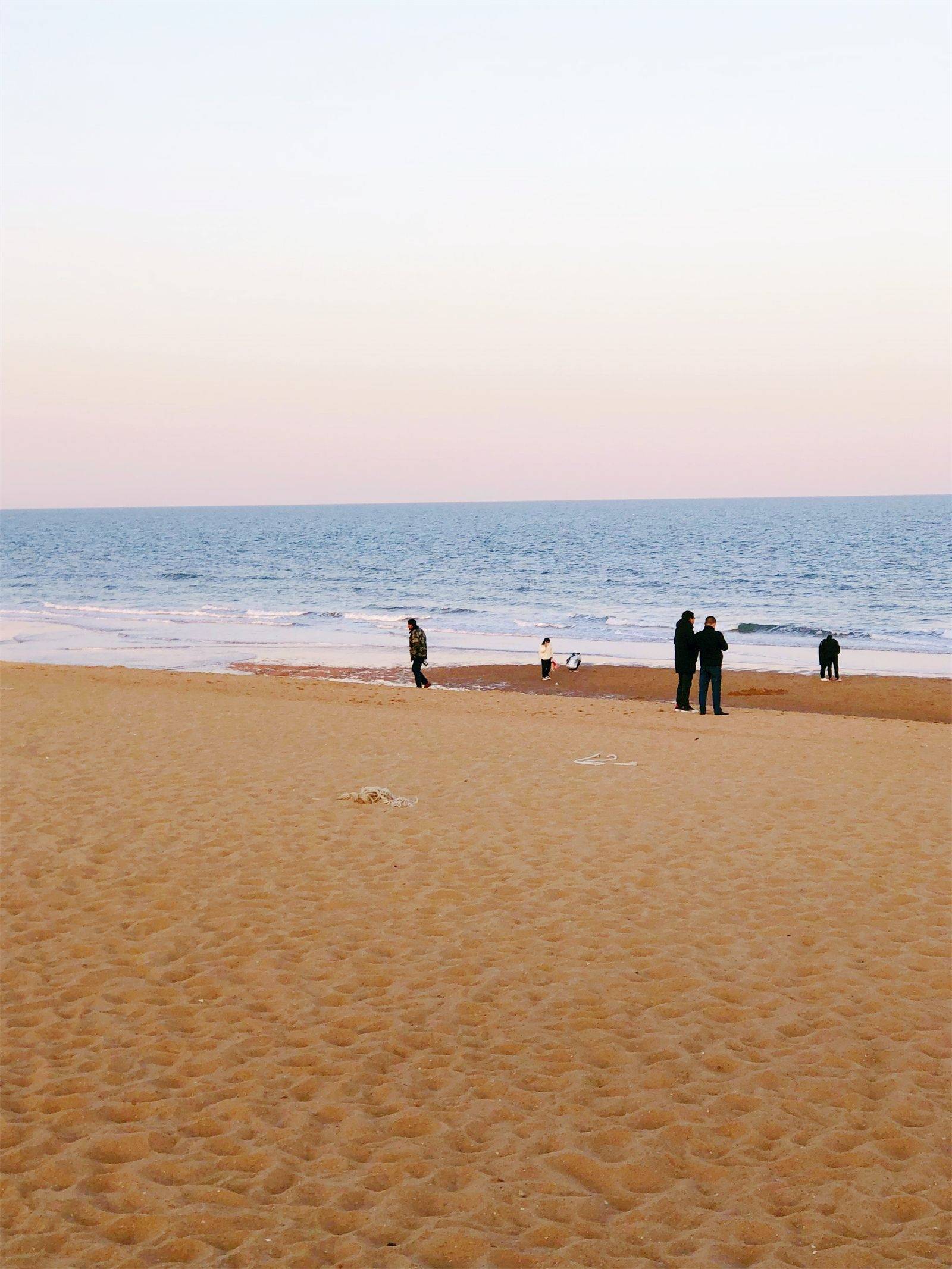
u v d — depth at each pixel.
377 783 11.64
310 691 21.56
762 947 6.98
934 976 6.46
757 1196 4.30
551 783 11.73
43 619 44.69
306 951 6.95
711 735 15.41
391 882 8.31
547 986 6.41
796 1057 5.48
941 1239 3.99
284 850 9.11
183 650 33.59
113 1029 5.79
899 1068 5.34
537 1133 4.76
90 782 11.49
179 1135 4.71
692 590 59.53
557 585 64.00
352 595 59.22
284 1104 5.00
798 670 28.41
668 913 7.62
